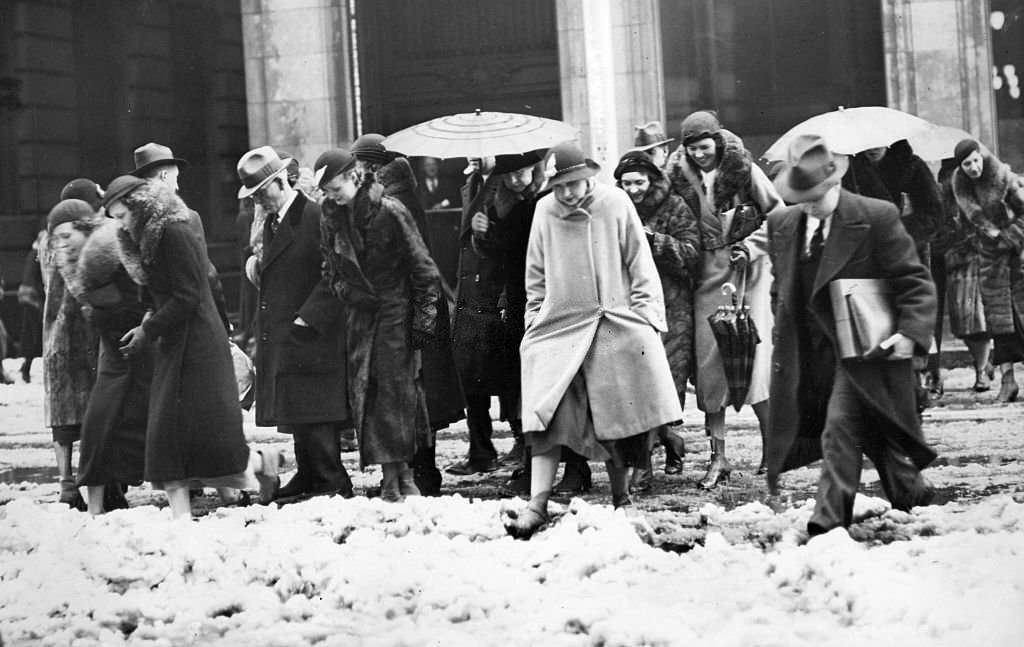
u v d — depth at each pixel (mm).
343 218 9125
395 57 24781
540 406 7996
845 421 7191
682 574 6652
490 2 24531
